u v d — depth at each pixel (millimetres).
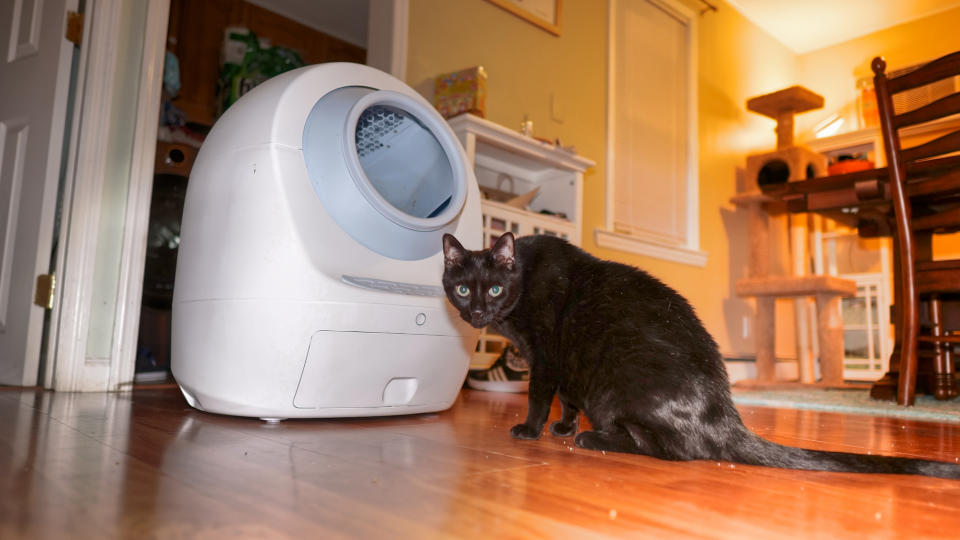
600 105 3979
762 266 4305
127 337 2117
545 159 3104
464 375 1797
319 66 1603
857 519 756
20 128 2312
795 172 4203
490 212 2723
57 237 2229
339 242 1457
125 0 2189
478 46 3330
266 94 1529
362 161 1681
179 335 1566
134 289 2135
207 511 701
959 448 1389
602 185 3928
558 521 708
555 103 3701
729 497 854
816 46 5703
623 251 3951
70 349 2006
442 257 1662
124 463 943
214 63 4066
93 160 2066
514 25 3525
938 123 4719
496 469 1004
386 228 1517
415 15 3062
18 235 2238
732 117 5082
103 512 682
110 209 2123
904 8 5059
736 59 5160
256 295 1376
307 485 845
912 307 2385
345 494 801
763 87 5410
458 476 938
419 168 1736
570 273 1381
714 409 1083
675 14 4609
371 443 1231
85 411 1552
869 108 5211
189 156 3020
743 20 5258
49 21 2281
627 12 4254
